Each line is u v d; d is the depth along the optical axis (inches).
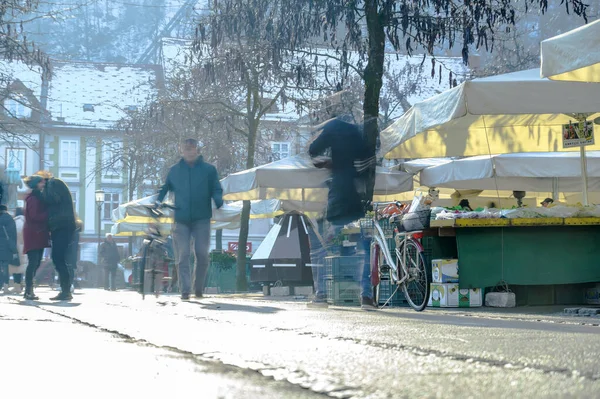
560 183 933.2
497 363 148.6
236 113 1456.7
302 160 504.7
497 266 594.6
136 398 115.8
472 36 878.4
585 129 670.5
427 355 166.4
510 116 741.9
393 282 499.5
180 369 150.9
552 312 511.2
